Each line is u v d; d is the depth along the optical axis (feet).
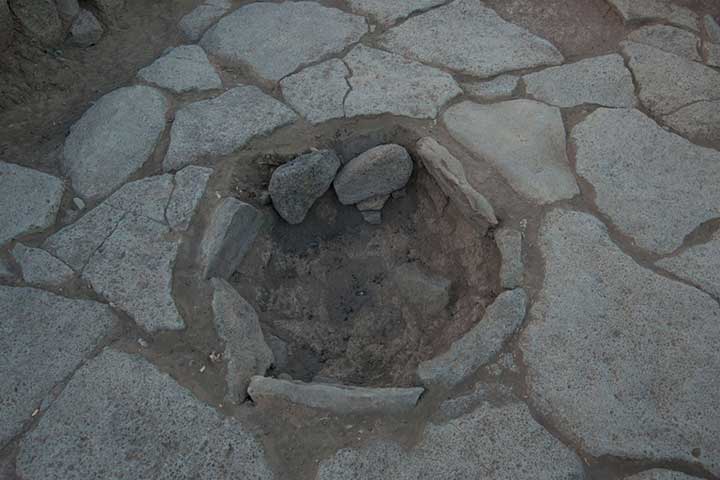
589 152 5.74
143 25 6.94
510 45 6.65
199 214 5.36
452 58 6.50
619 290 4.93
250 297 5.33
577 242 5.19
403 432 4.34
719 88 6.22
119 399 4.49
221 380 4.58
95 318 4.86
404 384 4.65
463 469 4.19
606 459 4.24
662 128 5.92
